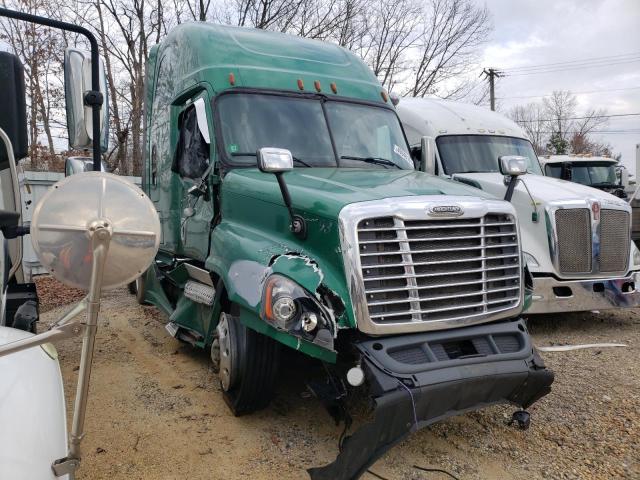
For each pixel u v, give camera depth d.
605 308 6.76
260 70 5.40
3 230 2.65
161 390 4.84
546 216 6.67
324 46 6.18
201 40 5.57
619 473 3.52
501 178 7.95
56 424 1.76
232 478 3.47
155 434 4.02
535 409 4.43
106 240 1.51
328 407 3.73
